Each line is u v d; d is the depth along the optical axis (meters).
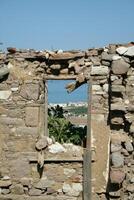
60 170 8.01
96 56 7.94
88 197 7.89
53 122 8.63
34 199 8.04
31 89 8.06
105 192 7.87
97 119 7.91
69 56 8.01
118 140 7.71
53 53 8.05
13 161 8.10
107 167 7.86
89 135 7.91
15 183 8.10
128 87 7.79
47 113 8.26
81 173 7.96
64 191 8.00
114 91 7.70
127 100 7.77
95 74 7.90
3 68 8.11
